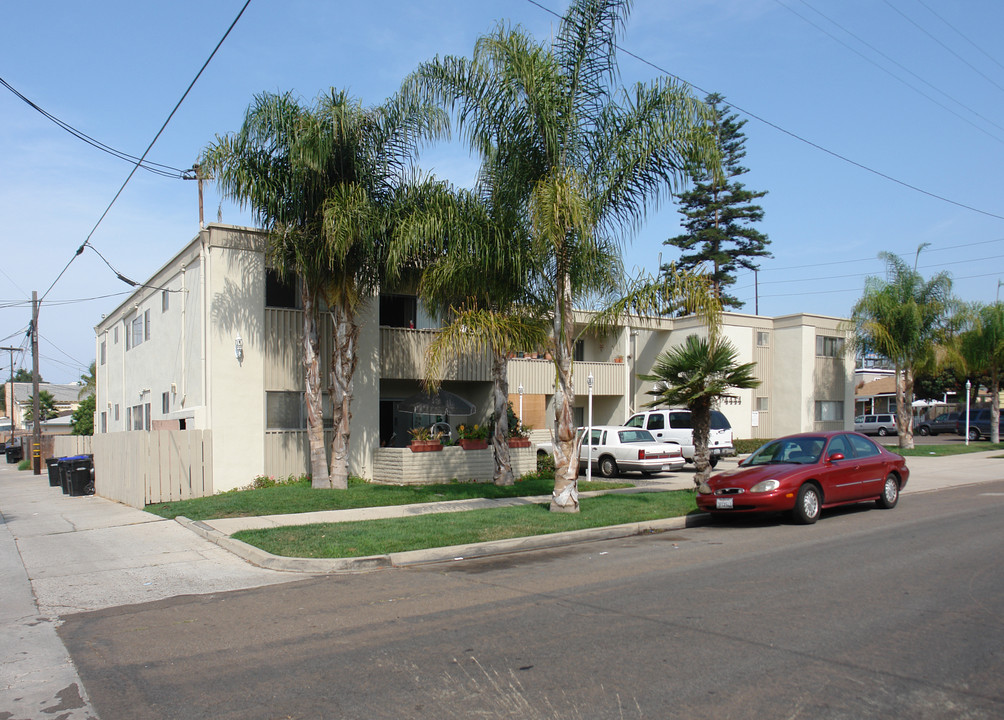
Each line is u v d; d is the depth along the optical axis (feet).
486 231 44.93
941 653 19.26
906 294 104.58
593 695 16.76
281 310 60.64
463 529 38.81
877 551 33.32
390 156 54.19
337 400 57.41
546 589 27.37
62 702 17.49
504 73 42.55
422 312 70.64
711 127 43.80
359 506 48.88
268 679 18.47
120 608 26.43
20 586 30.09
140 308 79.87
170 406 66.85
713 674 17.93
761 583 27.43
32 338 116.26
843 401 118.73
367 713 16.17
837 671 18.02
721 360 49.39
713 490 43.57
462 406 67.56
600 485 60.80
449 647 20.53
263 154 52.60
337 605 25.82
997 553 32.48
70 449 90.58
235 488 57.47
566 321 44.16
